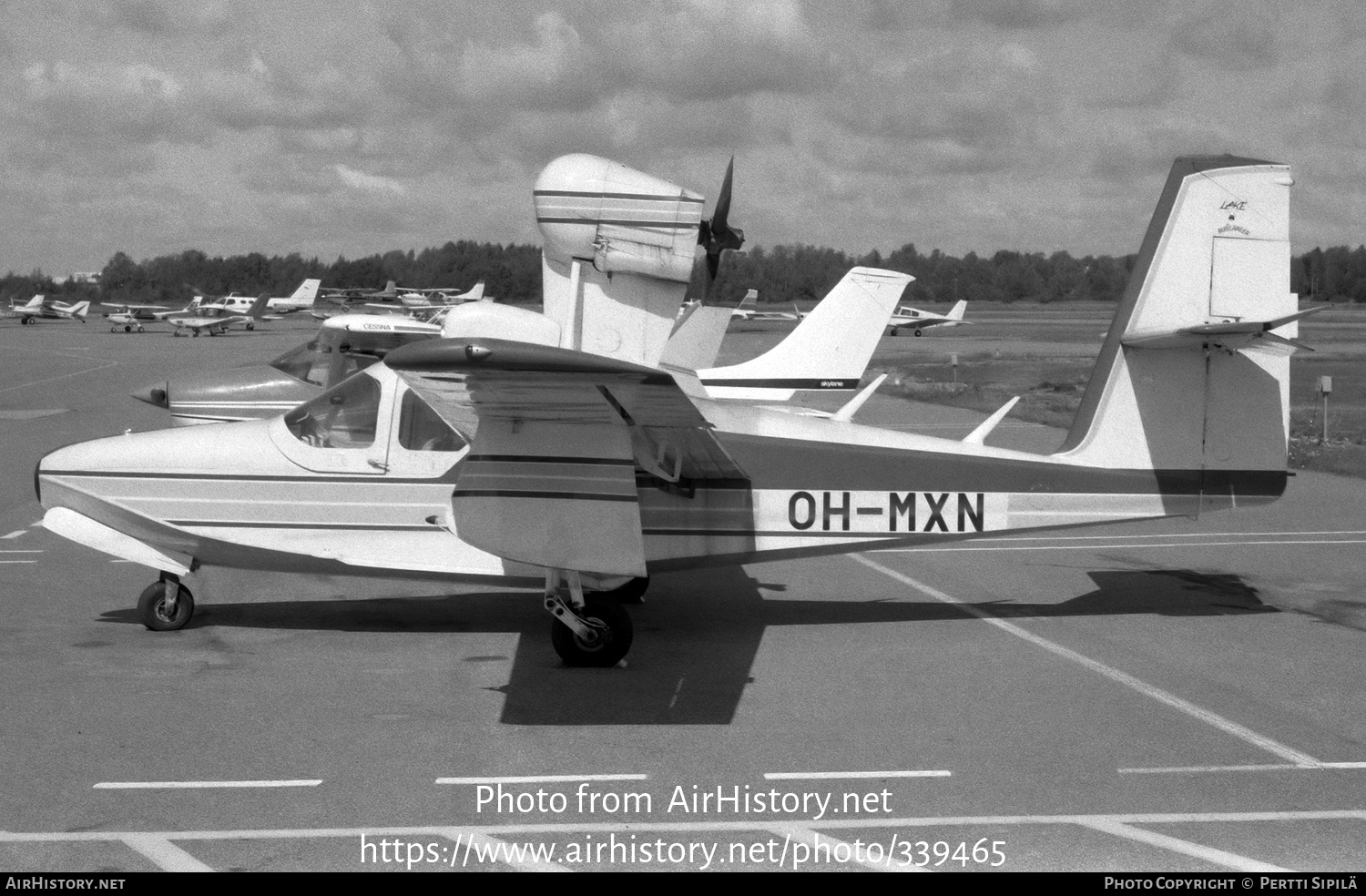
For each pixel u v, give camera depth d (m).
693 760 5.79
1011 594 9.77
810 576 10.50
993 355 54.50
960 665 7.55
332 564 8.09
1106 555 11.57
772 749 5.95
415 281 123.69
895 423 24.50
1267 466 8.45
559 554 7.09
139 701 6.67
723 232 8.45
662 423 6.88
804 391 14.87
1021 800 5.29
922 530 8.31
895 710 6.60
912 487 8.29
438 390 6.48
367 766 5.68
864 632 8.44
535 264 115.81
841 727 6.31
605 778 5.55
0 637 8.08
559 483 7.08
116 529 8.17
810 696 6.88
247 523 8.12
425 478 8.06
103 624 8.48
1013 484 8.34
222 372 12.39
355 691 6.90
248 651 7.78
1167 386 8.40
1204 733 6.22
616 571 7.11
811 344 14.89
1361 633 8.40
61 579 9.96
